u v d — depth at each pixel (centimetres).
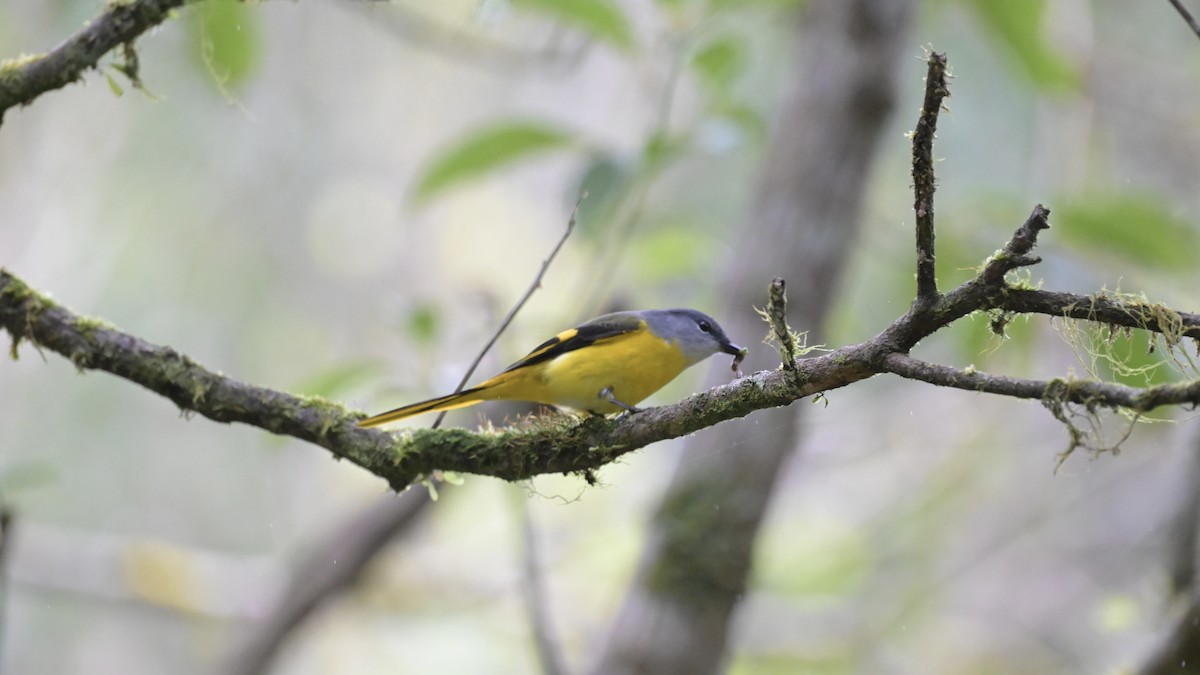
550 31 1304
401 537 1172
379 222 1975
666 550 825
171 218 1753
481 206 2027
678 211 1242
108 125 1564
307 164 1919
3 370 1670
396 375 852
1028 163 1502
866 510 1738
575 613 1564
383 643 1706
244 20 661
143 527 1811
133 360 489
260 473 1923
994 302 376
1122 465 1563
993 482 1697
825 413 1505
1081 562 1622
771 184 885
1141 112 1480
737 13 936
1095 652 1488
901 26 891
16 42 1167
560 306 1764
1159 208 855
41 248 1466
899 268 1017
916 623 1638
